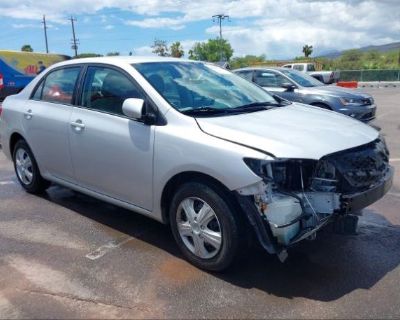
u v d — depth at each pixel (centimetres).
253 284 363
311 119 422
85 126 465
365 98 1045
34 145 553
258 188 333
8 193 611
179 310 330
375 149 387
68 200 576
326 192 344
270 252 336
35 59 1738
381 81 4156
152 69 451
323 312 323
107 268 394
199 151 363
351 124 424
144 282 370
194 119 389
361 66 5516
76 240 454
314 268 388
